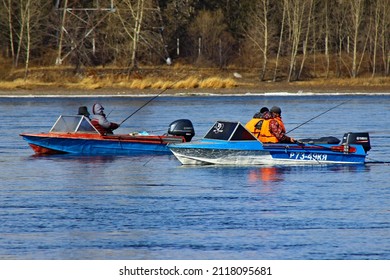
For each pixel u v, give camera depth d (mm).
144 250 60406
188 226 67062
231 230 65750
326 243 61938
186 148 94750
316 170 93062
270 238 63344
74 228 66688
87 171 93812
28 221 69000
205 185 84250
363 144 97125
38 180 88312
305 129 141125
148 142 105938
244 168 94438
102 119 106438
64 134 105688
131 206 74625
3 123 151500
